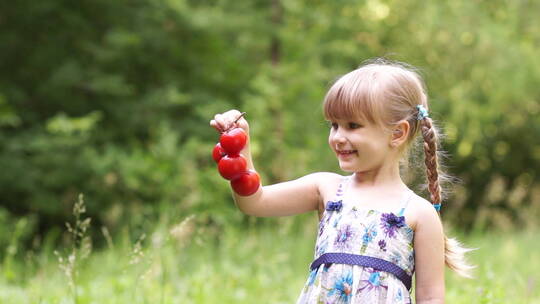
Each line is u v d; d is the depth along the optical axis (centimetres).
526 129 1680
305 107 1171
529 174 1834
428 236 245
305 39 1198
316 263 249
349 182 261
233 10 1196
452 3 1339
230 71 1304
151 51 1235
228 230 768
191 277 561
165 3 1180
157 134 1179
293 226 816
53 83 1148
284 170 1063
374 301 236
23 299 465
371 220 244
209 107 1158
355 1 1232
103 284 509
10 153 1130
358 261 240
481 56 1316
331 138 252
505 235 976
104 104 1207
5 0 1159
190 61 1274
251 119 1111
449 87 1353
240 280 583
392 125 247
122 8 1209
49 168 1126
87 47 1167
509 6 1382
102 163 1067
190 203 891
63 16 1172
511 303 430
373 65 261
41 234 1180
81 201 363
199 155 1105
